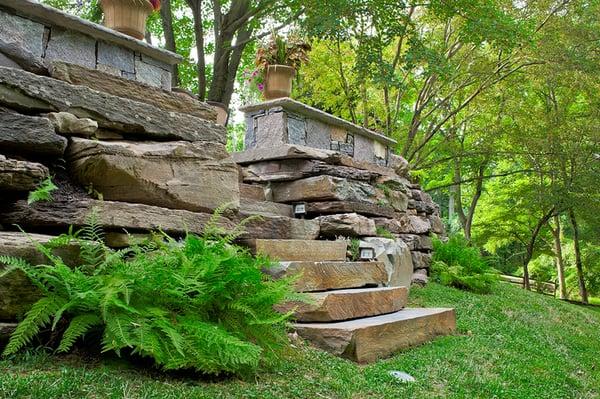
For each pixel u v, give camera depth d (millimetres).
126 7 4582
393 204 7992
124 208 3602
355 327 4098
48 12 3898
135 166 3779
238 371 3033
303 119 6973
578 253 19016
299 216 6531
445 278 8750
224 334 2834
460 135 18266
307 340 4172
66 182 3654
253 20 10320
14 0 3723
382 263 5887
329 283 4961
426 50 10906
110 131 3988
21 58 3703
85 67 3930
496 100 16109
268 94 7129
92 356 2898
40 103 3555
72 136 3721
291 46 7254
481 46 14766
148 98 4312
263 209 6082
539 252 20703
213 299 3146
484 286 8914
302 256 5238
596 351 6820
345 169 6828
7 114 3291
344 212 6465
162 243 3352
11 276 2734
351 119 15414
